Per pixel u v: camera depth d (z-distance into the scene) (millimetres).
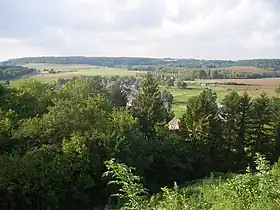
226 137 49344
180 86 137000
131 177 7273
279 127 50125
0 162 28266
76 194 30812
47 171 29328
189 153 45781
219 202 11047
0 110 36750
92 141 33531
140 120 53062
